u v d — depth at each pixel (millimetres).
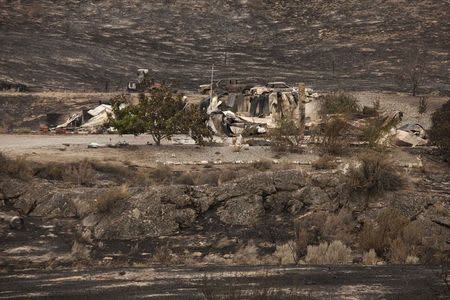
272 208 61812
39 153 82500
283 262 49969
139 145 94562
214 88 177625
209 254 52719
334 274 42812
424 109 173875
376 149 93312
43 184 63969
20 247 52000
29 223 57406
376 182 64625
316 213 60781
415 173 83250
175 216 58312
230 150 92125
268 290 36281
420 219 61406
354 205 62906
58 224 57344
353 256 52156
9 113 189750
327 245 52750
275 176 64188
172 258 51031
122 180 71500
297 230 57500
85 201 59812
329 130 94562
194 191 61938
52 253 50938
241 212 60094
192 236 56312
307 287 38281
